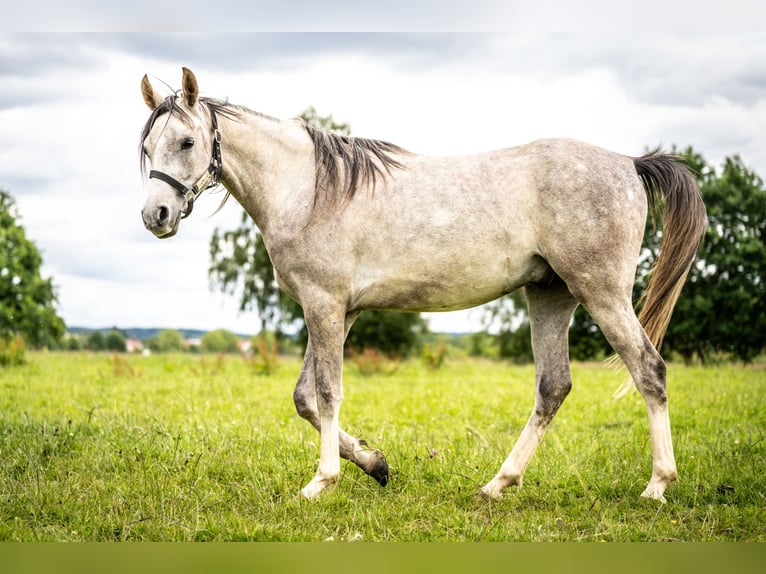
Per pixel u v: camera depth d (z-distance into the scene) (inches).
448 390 449.1
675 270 186.9
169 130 180.9
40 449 223.6
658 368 176.4
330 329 184.7
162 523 164.4
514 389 450.6
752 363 945.5
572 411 342.6
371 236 183.3
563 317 193.6
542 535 158.7
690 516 169.9
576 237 175.2
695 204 186.7
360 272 185.8
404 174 186.5
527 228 180.4
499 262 182.1
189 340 1879.9
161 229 178.9
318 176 188.1
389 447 234.7
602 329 178.1
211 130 189.0
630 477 198.7
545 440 252.1
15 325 1326.3
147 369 667.4
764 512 168.6
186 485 193.9
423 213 181.3
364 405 375.6
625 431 275.9
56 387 466.3
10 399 397.7
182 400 374.6
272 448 231.8
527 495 190.5
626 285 177.8
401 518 171.8
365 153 189.5
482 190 181.2
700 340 959.0
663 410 177.3
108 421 279.9
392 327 1180.5
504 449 235.0
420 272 183.0
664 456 177.9
